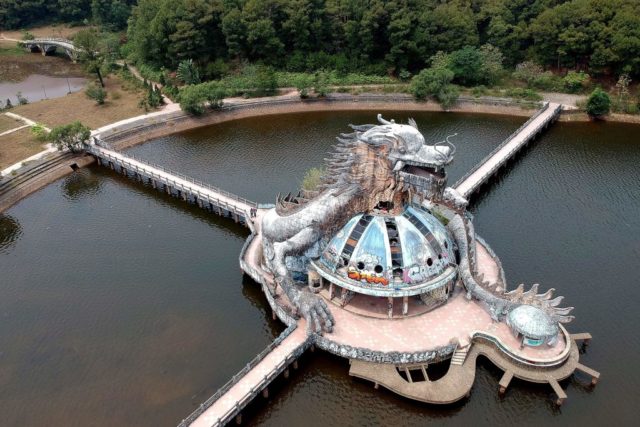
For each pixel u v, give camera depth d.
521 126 97.56
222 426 41.34
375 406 44.56
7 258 64.31
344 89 112.94
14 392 47.16
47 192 79.50
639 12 106.44
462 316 49.22
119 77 125.44
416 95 109.62
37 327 53.91
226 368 48.72
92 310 55.78
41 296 57.94
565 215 69.62
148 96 107.25
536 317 44.59
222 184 80.00
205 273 60.84
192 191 73.50
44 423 44.41
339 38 120.88
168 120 101.56
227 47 120.94
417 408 43.81
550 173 81.38
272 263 50.69
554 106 103.56
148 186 80.75
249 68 114.88
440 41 115.56
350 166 46.75
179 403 45.62
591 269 59.44
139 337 52.34
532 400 44.34
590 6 108.44
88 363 49.66
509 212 70.62
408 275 47.06
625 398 44.91
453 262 50.47
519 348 45.62
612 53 104.50
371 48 117.19
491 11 118.88
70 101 111.75
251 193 77.25
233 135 99.06
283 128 101.75
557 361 44.38
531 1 123.50
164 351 50.69
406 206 49.34
